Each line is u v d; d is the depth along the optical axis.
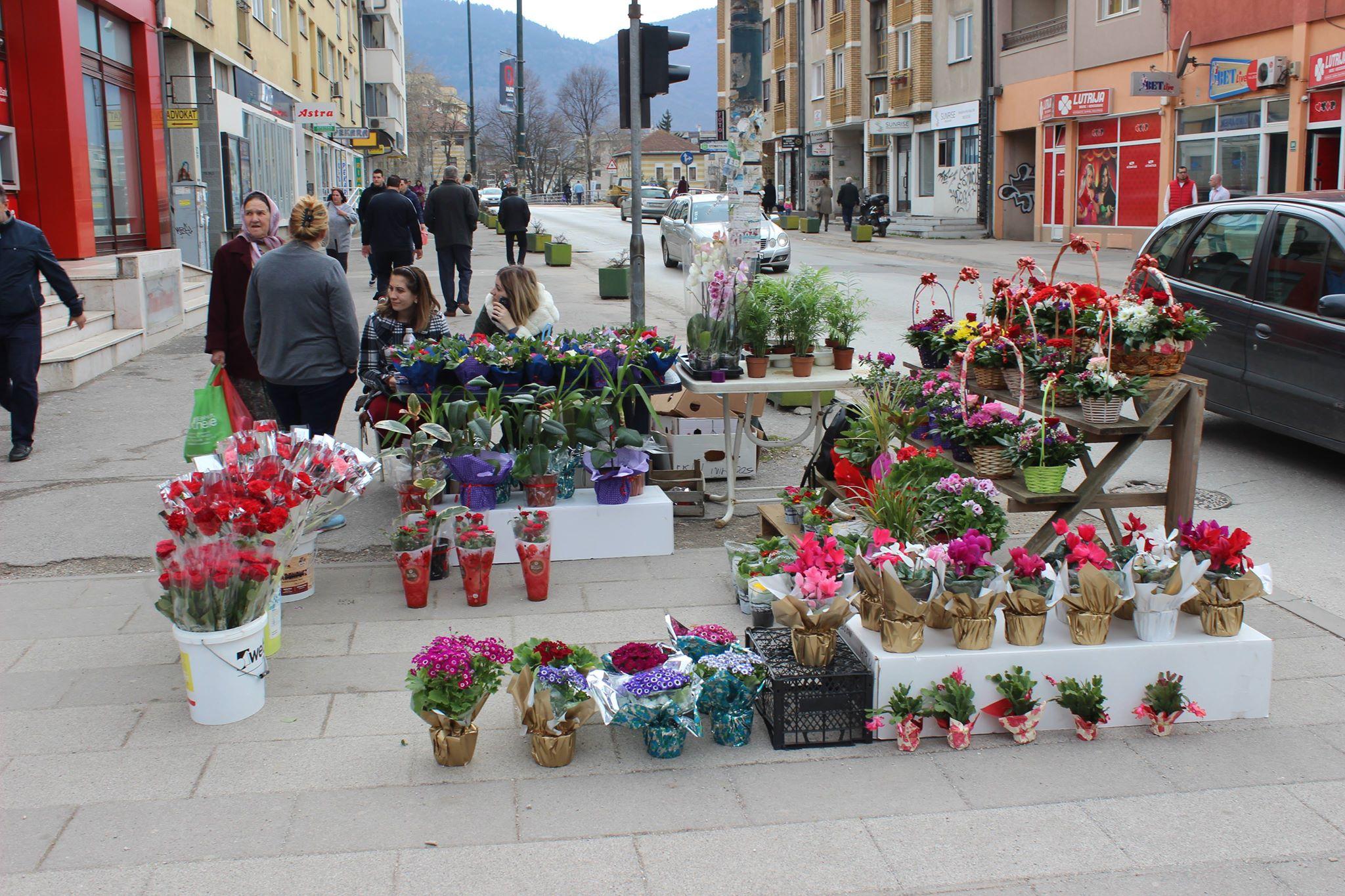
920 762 3.79
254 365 6.82
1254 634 4.14
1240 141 22.80
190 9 20.88
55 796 3.55
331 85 41.41
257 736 3.96
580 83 106.19
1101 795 3.56
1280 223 7.71
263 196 6.80
